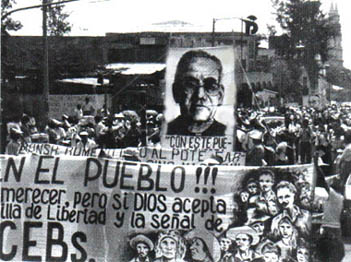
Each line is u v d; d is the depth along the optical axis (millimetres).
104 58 58344
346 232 11516
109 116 23703
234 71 13461
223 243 8273
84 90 42250
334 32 102688
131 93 45906
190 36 70438
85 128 19938
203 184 8305
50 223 8500
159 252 8367
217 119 13500
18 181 8547
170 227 8336
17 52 39875
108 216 8414
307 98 87125
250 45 73750
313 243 9492
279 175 8266
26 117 19766
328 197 10016
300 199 8320
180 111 13617
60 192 8484
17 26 35812
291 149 18312
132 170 8398
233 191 8266
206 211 8297
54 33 45781
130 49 59500
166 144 13695
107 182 8414
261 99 65375
